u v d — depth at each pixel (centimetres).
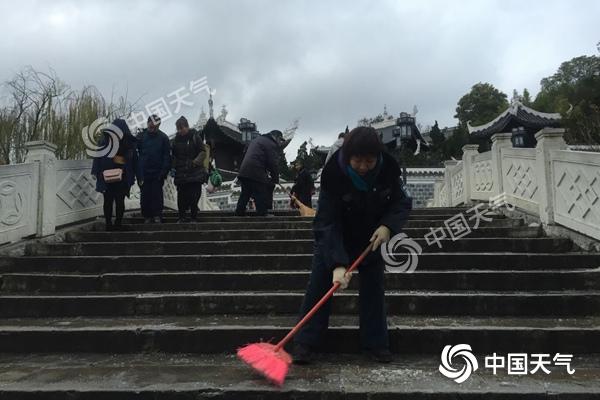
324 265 334
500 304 409
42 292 484
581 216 557
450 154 3834
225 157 3075
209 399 280
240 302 425
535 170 674
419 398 275
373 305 338
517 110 2402
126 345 365
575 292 435
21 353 367
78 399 283
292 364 328
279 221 720
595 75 3762
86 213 730
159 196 731
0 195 559
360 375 306
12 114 1253
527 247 570
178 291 473
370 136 305
